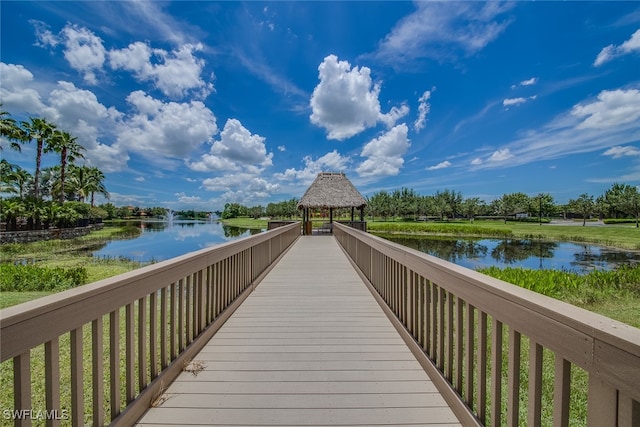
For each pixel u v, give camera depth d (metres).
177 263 2.13
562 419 0.89
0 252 16.98
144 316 1.72
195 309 2.53
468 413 1.51
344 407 1.73
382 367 2.20
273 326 3.05
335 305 3.77
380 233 32.44
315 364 2.25
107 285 1.37
